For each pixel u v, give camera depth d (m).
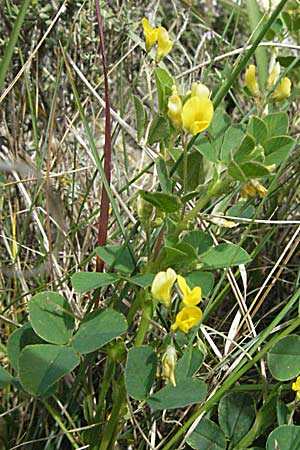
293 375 0.22
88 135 0.22
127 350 0.21
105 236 0.23
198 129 0.18
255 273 0.30
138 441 0.25
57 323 0.20
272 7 0.26
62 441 0.25
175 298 0.26
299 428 0.21
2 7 0.31
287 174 0.32
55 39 0.32
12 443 0.25
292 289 0.30
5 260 0.28
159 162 0.20
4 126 0.30
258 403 0.26
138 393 0.20
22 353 0.19
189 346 0.21
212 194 0.20
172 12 0.48
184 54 0.40
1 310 0.27
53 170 0.32
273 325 0.22
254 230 0.29
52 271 0.26
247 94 0.27
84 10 0.33
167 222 0.21
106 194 0.22
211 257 0.21
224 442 0.23
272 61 0.28
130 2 0.37
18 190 0.30
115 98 0.39
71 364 0.19
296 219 0.32
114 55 0.36
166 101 0.20
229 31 0.52
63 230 0.27
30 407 0.25
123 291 0.23
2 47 0.31
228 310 0.30
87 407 0.25
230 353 0.24
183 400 0.19
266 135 0.20
